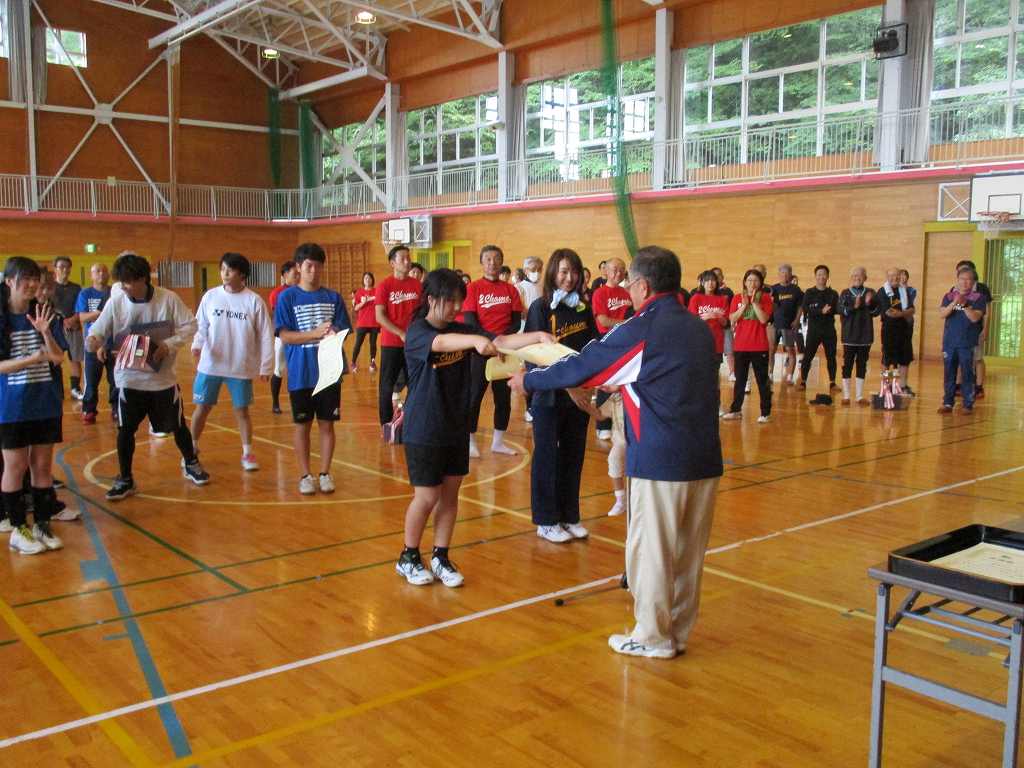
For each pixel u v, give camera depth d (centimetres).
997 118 1452
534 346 371
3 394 459
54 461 713
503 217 2150
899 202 1527
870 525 528
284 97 2672
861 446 785
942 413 984
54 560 460
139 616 382
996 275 1469
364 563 457
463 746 273
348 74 2378
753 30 1714
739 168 1745
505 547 486
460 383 411
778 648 349
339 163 2633
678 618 345
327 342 493
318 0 2162
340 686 314
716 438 335
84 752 269
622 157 1845
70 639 357
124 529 518
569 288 496
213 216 2538
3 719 290
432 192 2381
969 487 627
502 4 2097
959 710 297
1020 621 204
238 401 665
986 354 1499
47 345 461
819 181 1591
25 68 2273
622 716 293
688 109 1856
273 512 558
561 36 1998
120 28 2416
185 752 269
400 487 628
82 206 2372
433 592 414
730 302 1023
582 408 461
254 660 337
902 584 221
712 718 292
